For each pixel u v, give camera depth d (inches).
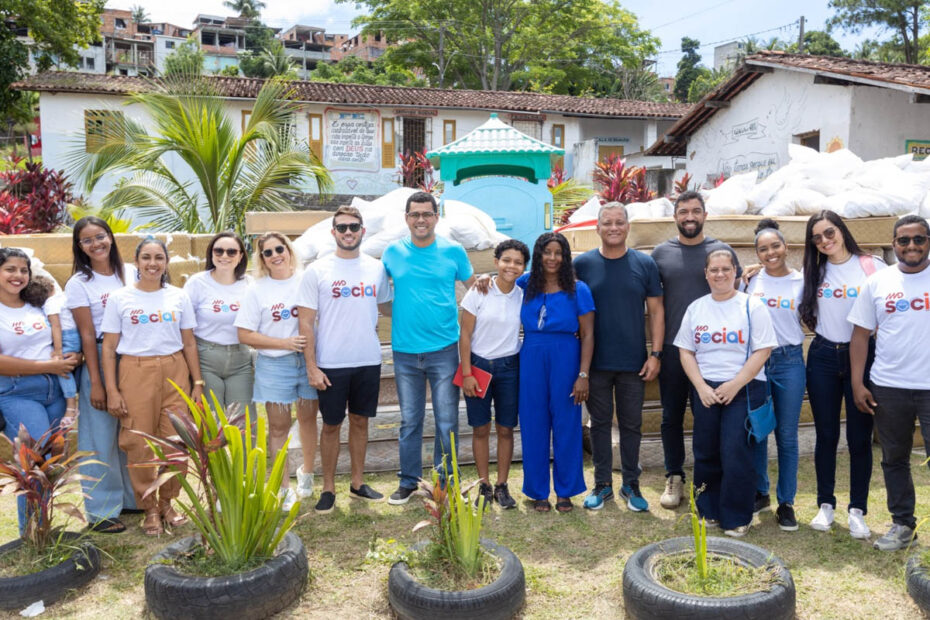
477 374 168.6
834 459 159.2
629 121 876.0
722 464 154.6
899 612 124.0
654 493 184.4
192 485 191.0
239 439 124.9
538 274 165.3
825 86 467.5
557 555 149.3
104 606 129.1
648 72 1817.2
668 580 123.7
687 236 169.0
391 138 748.6
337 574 140.7
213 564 127.3
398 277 171.6
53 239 200.2
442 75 1298.0
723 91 546.0
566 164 837.2
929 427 138.6
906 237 138.2
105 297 157.8
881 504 172.4
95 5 898.1
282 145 421.1
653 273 168.4
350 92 748.0
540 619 124.3
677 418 173.5
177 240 225.3
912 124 454.0
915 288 139.3
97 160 413.4
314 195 695.7
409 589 121.0
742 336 150.9
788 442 159.2
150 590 122.0
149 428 155.4
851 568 140.3
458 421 186.4
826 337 156.3
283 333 166.9
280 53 1989.4
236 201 420.2
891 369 141.8
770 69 510.3
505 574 125.3
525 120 807.1
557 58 1353.3
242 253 168.4
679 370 169.9
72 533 145.7
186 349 161.8
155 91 402.6
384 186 747.4
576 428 170.6
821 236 154.3
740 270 170.9
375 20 1347.2
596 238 220.4
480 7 1301.7
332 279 166.2
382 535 159.3
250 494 126.8
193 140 389.1
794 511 167.5
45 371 149.6
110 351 153.6
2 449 184.2
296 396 171.9
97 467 159.3
